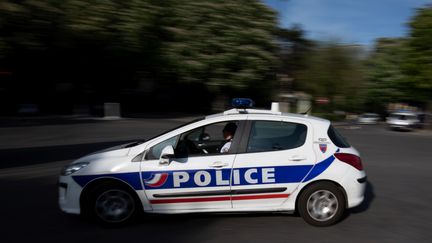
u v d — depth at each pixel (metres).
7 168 9.21
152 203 5.17
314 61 36.16
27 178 8.15
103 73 32.38
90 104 34.03
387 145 15.63
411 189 7.65
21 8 20.48
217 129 5.46
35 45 22.25
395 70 44.47
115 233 5.00
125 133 16.30
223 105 33.81
